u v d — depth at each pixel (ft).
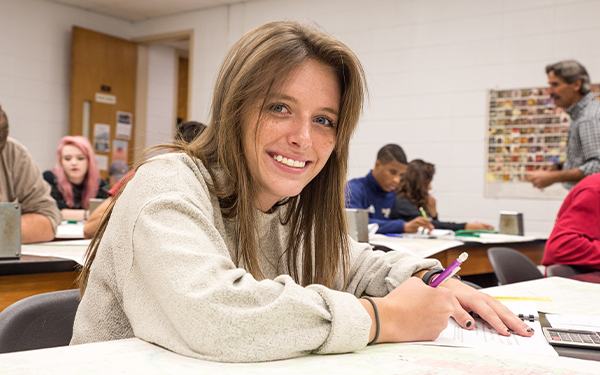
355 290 3.74
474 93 15.71
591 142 12.73
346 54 2.94
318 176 3.43
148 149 3.03
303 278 3.51
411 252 7.13
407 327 2.53
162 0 19.90
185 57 24.68
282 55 2.86
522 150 15.02
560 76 13.44
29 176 6.67
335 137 3.11
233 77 2.94
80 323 2.79
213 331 2.07
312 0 18.37
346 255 3.57
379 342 2.50
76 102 20.26
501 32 15.35
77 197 14.32
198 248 2.31
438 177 16.20
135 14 21.56
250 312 2.11
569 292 4.26
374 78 17.24
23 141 19.69
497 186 15.37
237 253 3.05
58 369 1.91
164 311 2.23
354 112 3.05
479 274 9.33
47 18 20.15
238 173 2.94
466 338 2.69
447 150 16.08
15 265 4.92
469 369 2.08
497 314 2.93
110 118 21.25
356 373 1.97
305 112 2.92
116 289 2.70
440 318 2.60
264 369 1.99
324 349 2.23
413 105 16.61
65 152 14.06
